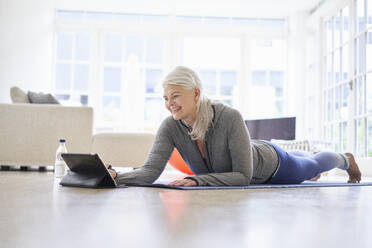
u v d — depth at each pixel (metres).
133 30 8.36
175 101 2.08
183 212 1.17
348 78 5.98
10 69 6.35
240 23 8.61
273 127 4.97
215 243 0.77
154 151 2.26
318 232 0.91
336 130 6.50
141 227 0.93
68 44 8.37
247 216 1.12
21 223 0.97
